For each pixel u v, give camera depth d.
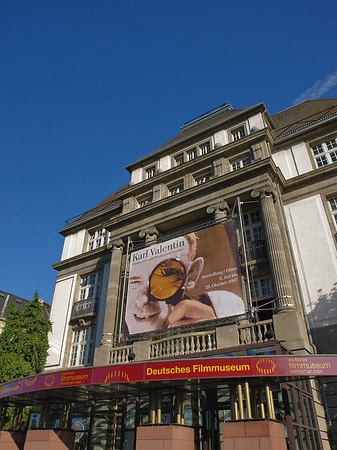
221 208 16.25
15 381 12.38
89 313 20.31
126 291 18.55
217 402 12.35
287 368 8.34
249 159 17.84
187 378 8.98
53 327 21.75
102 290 20.97
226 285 13.98
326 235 15.13
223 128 19.94
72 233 26.20
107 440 14.26
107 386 10.70
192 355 12.34
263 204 15.16
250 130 18.56
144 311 15.66
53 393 12.05
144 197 21.02
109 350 15.62
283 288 12.89
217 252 14.86
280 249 13.91
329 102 20.50
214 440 11.78
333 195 15.99
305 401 10.89
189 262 15.45
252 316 12.70
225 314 13.45
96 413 15.16
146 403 13.85
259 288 14.97
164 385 10.58
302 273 14.88
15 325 19.09
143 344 14.36
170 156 21.45
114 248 19.31
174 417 11.19
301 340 11.34
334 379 12.55
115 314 17.27
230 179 16.56
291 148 18.39
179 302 14.80
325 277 14.30
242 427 8.11
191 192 17.53
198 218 17.69
